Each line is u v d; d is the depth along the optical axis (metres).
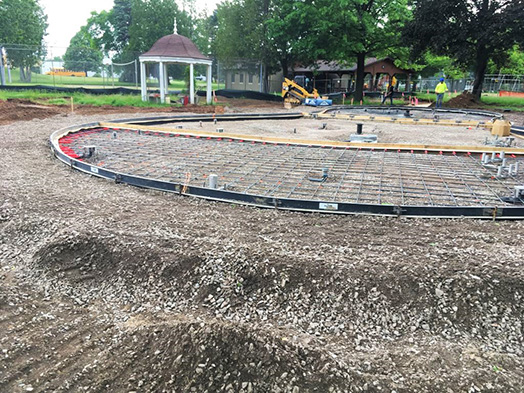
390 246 4.92
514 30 23.83
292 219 5.88
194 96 24.48
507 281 4.10
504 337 3.68
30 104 20.39
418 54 28.31
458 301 3.97
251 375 3.13
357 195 6.83
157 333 3.52
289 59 33.59
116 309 4.08
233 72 35.03
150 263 4.54
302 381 3.10
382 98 31.66
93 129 14.03
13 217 5.79
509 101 28.61
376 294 4.07
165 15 47.81
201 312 3.98
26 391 3.03
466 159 9.84
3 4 40.97
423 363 3.32
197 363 3.17
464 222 5.83
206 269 4.40
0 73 27.44
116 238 4.94
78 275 4.57
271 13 30.98
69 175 8.20
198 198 6.82
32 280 4.53
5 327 3.71
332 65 40.41
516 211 5.88
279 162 9.20
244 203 6.49
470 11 25.50
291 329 3.75
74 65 32.38
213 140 12.10
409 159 9.76
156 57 21.81
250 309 4.01
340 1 25.97
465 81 46.81
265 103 27.08
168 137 12.57
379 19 29.16
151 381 3.10
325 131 15.48
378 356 3.45
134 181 7.50
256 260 4.47
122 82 34.09
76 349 3.48
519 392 3.02
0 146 10.70
